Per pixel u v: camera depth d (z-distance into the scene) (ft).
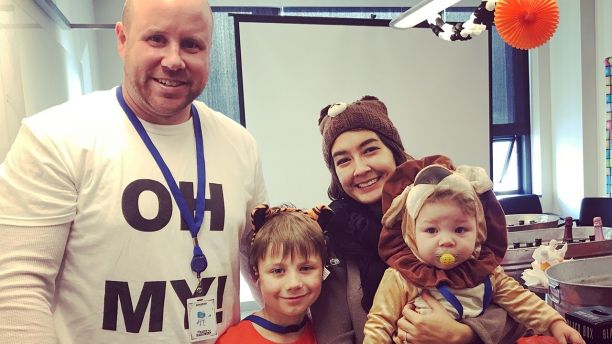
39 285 3.01
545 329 3.38
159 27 3.16
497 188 14.55
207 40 3.35
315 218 3.75
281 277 3.51
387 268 3.56
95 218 3.18
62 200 3.10
